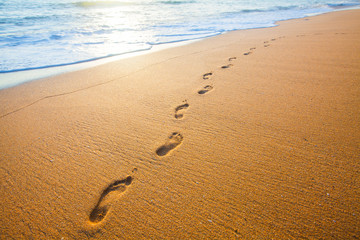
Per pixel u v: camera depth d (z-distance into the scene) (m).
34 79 3.37
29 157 1.74
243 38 5.93
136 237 1.17
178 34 6.81
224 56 4.23
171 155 1.71
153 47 5.33
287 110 2.20
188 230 1.19
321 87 2.59
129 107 2.45
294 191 1.36
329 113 2.08
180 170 1.57
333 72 2.98
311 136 1.80
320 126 1.91
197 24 8.40
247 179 1.46
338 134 1.79
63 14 9.85
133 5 14.02
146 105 2.48
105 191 1.44
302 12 11.98
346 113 2.06
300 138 1.79
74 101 2.62
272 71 3.24
